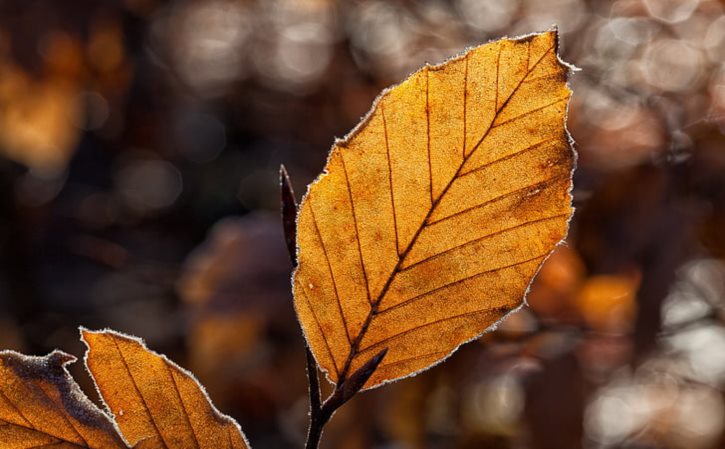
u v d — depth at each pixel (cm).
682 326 83
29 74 156
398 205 32
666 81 86
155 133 202
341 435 86
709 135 75
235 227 101
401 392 83
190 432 33
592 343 78
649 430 99
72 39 156
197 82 203
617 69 91
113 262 122
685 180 74
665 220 72
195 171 226
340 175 32
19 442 33
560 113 32
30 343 164
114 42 163
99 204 196
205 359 102
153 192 222
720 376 88
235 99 203
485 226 32
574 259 76
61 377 34
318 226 32
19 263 176
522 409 76
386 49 136
